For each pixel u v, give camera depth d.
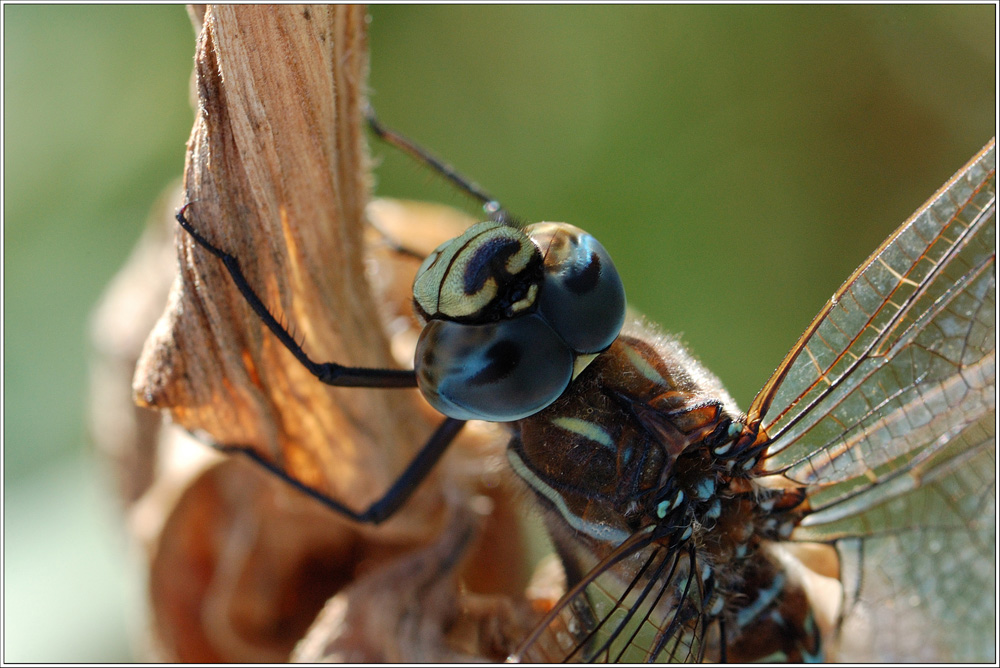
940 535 0.15
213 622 0.16
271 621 0.16
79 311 0.18
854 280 0.15
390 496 0.15
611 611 0.15
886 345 0.15
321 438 0.15
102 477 0.17
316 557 0.16
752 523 0.15
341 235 0.15
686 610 0.15
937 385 0.15
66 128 0.18
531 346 0.15
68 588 0.17
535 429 0.15
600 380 0.15
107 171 0.18
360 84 0.15
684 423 0.15
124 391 0.16
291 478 0.15
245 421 0.15
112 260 0.18
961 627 0.15
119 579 0.17
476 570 0.16
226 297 0.15
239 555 0.16
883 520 0.15
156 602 0.16
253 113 0.15
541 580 0.16
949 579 0.15
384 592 0.15
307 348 0.15
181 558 0.16
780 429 0.15
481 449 0.16
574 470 0.15
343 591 0.16
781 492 0.15
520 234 0.15
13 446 0.18
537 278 0.15
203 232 0.15
